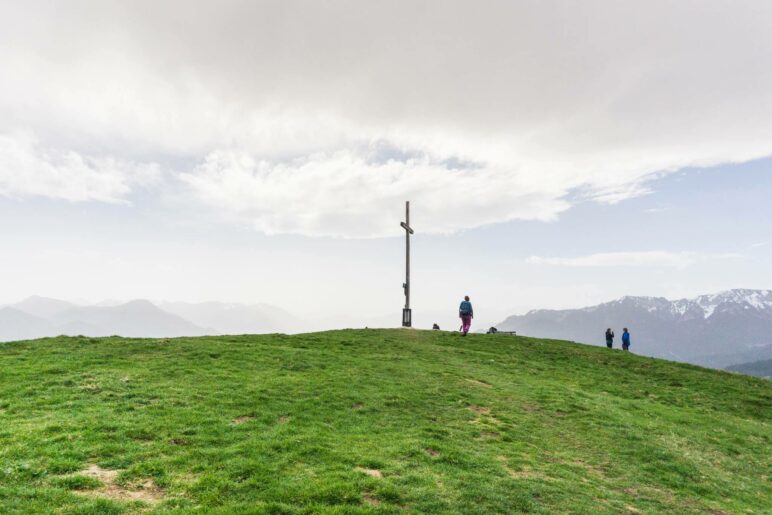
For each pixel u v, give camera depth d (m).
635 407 29.02
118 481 12.29
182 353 30.28
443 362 35.78
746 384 39.12
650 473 18.33
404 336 47.88
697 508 15.55
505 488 14.17
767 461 22.30
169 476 12.76
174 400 19.86
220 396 21.08
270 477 13.05
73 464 12.85
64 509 10.49
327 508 11.48
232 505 11.26
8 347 30.56
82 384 21.73
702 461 20.64
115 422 16.59
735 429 27.02
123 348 31.03
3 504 10.41
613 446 20.84
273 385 23.66
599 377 37.91
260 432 16.94
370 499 12.38
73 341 33.31
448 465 15.52
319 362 30.58
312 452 15.33
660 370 42.03
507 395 27.48
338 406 21.30
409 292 56.66
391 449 16.28
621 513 13.90
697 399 33.84
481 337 50.91
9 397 19.47
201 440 15.59
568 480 15.99
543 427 22.44
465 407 24.05
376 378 27.55
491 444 18.86
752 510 16.19
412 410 22.20
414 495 12.80
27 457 13.13
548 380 34.09
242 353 31.25
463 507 12.54
